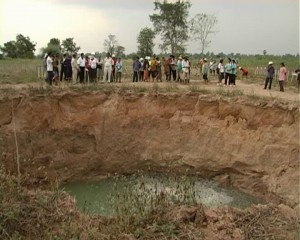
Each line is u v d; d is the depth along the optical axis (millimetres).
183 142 16406
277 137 14719
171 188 8789
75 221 7180
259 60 45312
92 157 16453
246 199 14000
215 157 15812
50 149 15758
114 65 19578
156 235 6727
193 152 16203
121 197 9180
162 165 16422
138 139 16719
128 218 7172
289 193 13422
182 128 16469
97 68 19797
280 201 13492
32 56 43969
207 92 16516
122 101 16672
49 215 7316
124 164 16656
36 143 15453
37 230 6922
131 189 9508
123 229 6973
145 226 7031
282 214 7680
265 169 14664
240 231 6953
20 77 20031
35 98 15617
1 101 14938
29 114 15438
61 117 16141
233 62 19391
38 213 7312
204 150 16047
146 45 38000
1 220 6848
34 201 7656
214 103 16109
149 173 16203
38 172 15062
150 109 16688
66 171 15844
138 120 16703
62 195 8242
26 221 7062
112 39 40344
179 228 6992
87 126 16453
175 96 16562
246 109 15398
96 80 18891
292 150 14234
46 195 8031
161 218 7199
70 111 16281
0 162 14023
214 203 12930
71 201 8039
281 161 14383
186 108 16578
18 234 6660
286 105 14836
